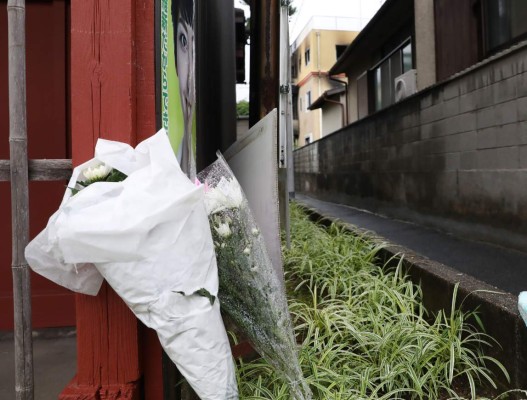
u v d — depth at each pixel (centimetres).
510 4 539
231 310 166
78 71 155
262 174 205
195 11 297
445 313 246
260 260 160
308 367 196
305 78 2442
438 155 573
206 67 392
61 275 140
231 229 162
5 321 279
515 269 365
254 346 168
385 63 1059
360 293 281
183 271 131
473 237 498
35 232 285
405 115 675
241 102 1970
